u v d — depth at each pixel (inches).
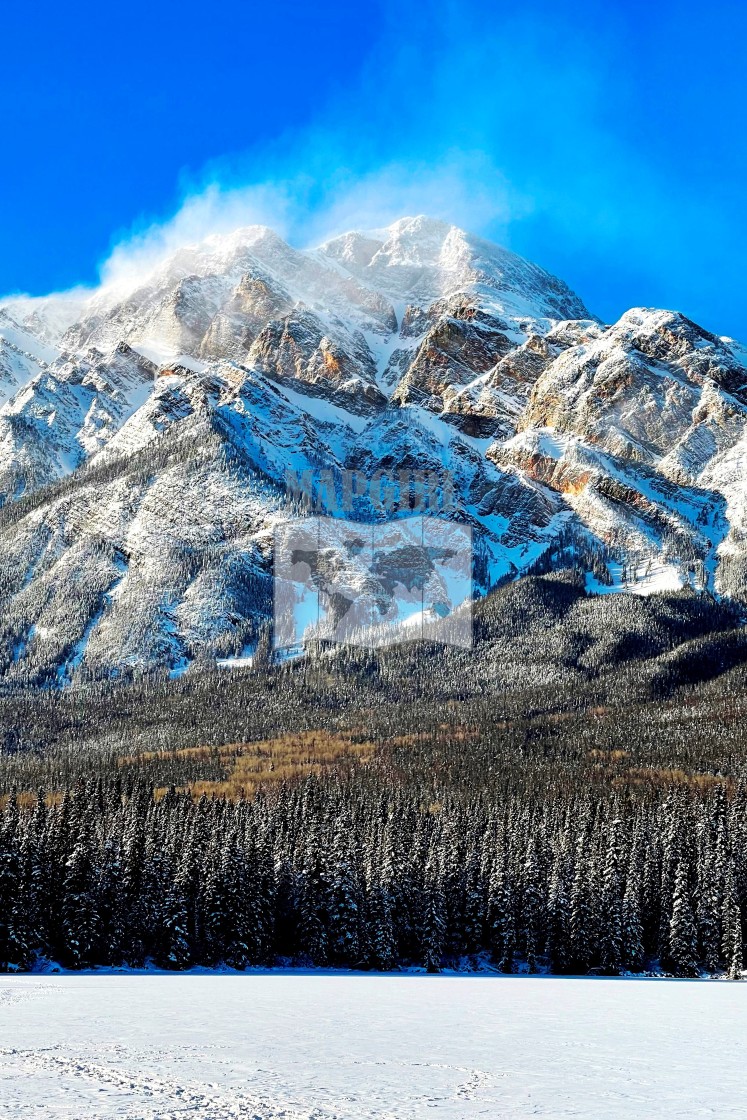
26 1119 2347.4
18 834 6766.7
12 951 6338.6
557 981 6560.0
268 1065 3208.7
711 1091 3038.9
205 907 6968.5
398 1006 4940.9
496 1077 3157.0
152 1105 2529.5
